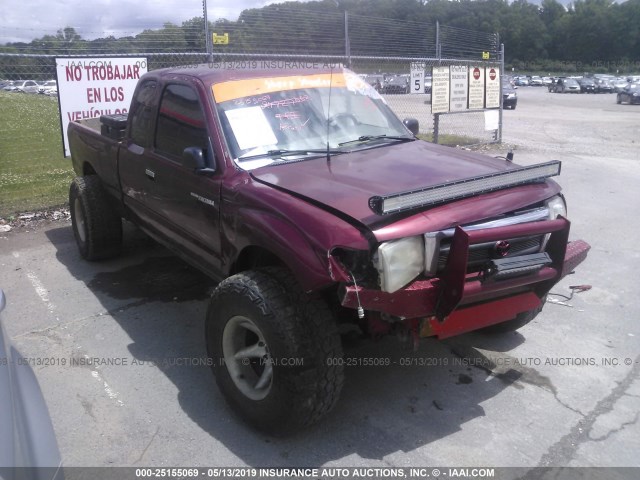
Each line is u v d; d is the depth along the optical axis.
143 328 4.64
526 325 4.71
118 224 5.83
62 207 7.96
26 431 2.21
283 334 2.98
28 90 14.95
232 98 4.04
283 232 3.11
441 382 3.89
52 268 5.90
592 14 101.75
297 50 10.78
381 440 3.32
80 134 6.12
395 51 12.50
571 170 10.95
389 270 2.87
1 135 13.70
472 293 3.05
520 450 3.25
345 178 3.44
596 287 5.49
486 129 13.87
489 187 3.19
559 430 3.42
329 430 3.41
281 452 3.23
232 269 3.70
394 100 14.43
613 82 55.03
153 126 4.58
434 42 13.16
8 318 4.80
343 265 2.91
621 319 4.84
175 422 3.49
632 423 3.48
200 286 5.45
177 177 4.14
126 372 4.02
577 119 23.86
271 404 3.14
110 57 8.41
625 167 11.38
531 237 3.39
